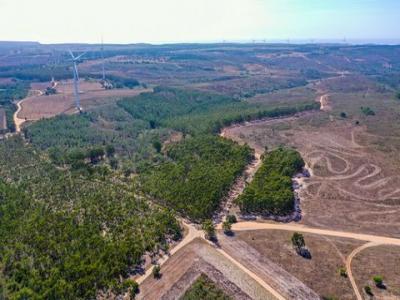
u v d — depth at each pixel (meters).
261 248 93.25
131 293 76.12
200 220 108.19
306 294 77.06
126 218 105.38
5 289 77.50
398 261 87.94
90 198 116.50
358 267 85.50
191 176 129.12
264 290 78.31
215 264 86.56
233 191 128.00
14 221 100.31
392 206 117.19
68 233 95.25
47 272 81.81
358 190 128.38
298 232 101.62
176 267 85.88
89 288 77.12
